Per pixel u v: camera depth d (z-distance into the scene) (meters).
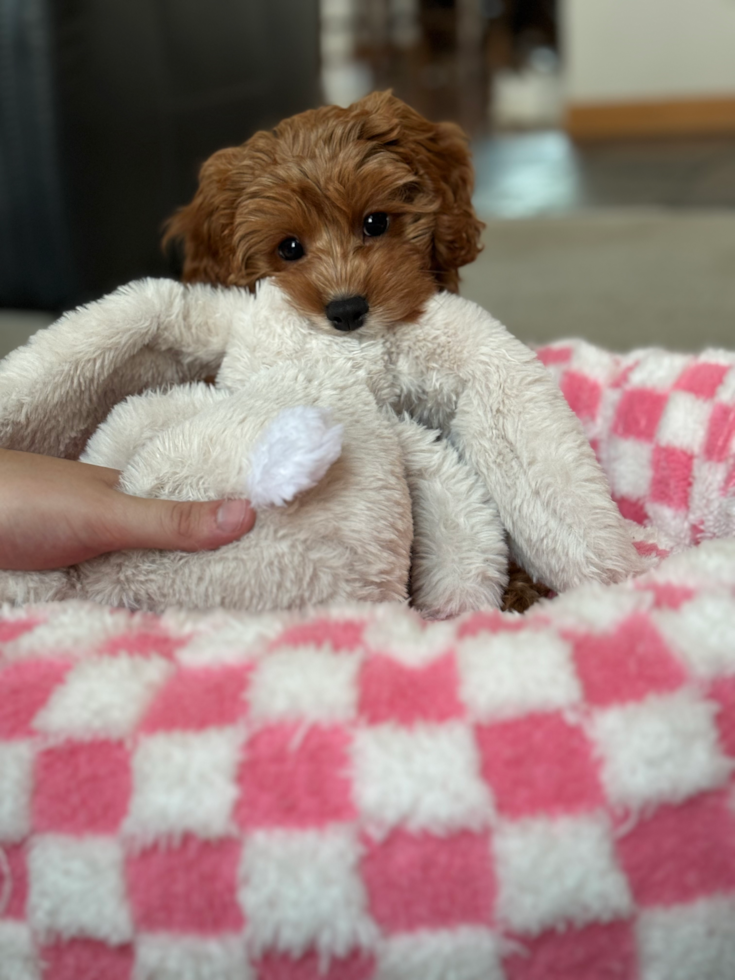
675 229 1.39
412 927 0.23
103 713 0.26
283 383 0.36
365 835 0.23
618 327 0.99
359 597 0.33
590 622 0.27
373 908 0.23
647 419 0.47
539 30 3.55
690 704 0.24
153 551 0.33
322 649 0.27
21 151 0.67
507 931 0.23
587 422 0.50
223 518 0.31
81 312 0.38
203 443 0.33
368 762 0.24
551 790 0.24
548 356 0.53
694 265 1.20
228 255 0.43
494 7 3.59
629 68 2.28
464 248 0.45
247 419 0.33
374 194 0.40
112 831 0.24
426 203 0.43
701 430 0.45
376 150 0.41
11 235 0.70
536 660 0.25
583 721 0.24
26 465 0.32
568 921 0.23
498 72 3.38
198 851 0.24
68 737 0.25
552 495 0.35
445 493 0.37
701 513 0.45
